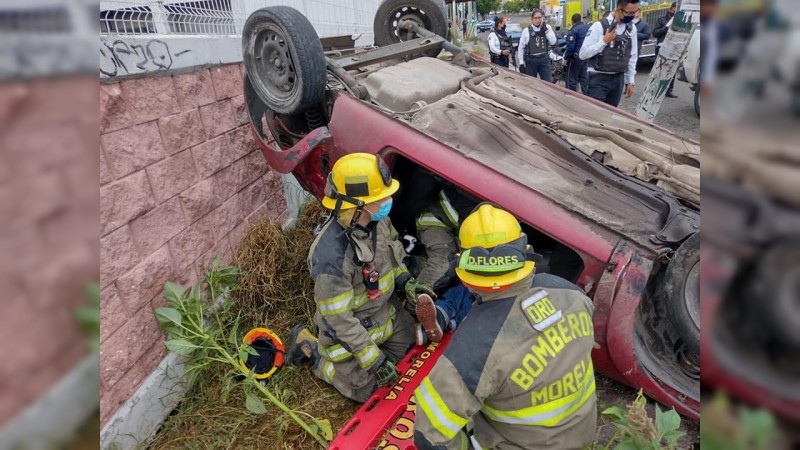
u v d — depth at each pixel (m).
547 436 1.70
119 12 2.67
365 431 2.39
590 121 3.31
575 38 7.86
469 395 1.63
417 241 3.39
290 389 2.84
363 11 8.02
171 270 2.85
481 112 3.06
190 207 3.03
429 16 4.41
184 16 3.29
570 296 1.78
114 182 2.47
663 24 9.97
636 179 2.82
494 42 10.64
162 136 2.82
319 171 3.09
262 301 3.43
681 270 2.27
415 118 2.91
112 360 2.40
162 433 2.62
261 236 3.58
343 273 2.39
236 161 3.58
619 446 1.70
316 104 2.96
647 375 2.34
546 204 2.45
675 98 8.88
